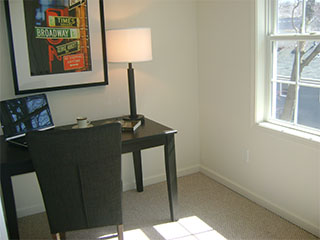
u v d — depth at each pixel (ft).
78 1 8.95
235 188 10.31
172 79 10.83
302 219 8.27
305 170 7.99
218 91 10.43
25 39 8.52
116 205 7.06
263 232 8.21
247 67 9.18
